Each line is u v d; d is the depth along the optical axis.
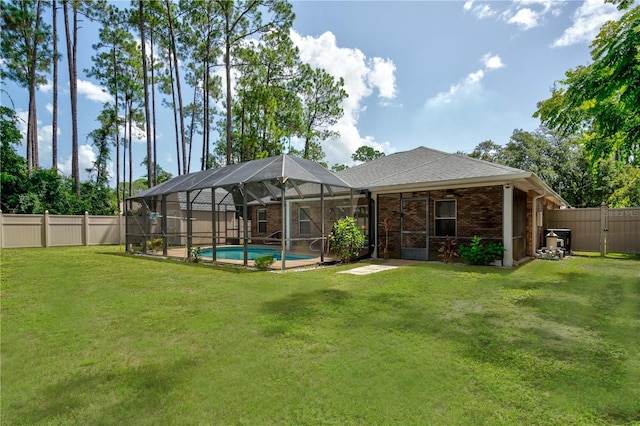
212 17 21.52
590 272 8.40
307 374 2.94
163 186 13.88
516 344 3.62
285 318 4.57
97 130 29.59
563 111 6.67
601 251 13.00
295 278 7.69
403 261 10.88
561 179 24.38
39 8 21.11
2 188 17.14
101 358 3.31
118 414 2.37
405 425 2.21
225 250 15.75
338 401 2.50
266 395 2.60
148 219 15.05
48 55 21.56
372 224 11.95
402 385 2.73
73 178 21.36
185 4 21.36
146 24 22.06
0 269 9.17
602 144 7.09
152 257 12.33
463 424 2.22
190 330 4.11
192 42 22.70
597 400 2.51
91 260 11.25
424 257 11.10
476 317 4.59
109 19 21.80
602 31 6.13
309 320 4.48
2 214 15.20
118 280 7.52
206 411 2.39
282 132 19.72
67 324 4.36
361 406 2.43
